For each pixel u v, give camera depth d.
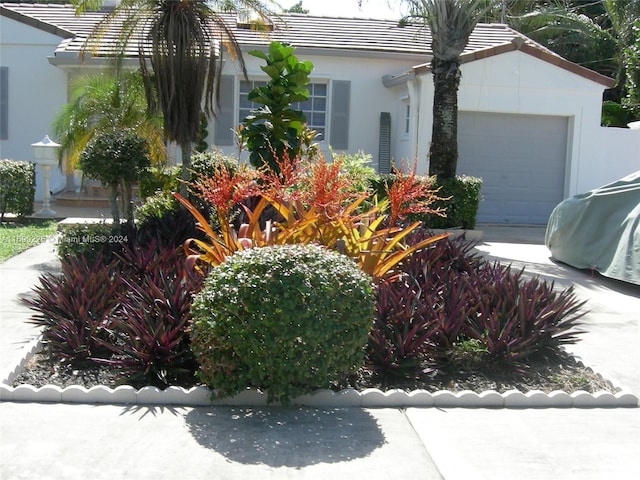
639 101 21.38
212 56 11.40
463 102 17.28
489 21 25.98
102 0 12.30
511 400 5.74
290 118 11.41
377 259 7.12
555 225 12.21
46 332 6.42
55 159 15.60
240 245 6.93
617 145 18.06
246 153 17.80
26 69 18.22
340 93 18.42
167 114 11.29
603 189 11.57
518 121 17.92
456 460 4.74
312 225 7.22
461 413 5.56
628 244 10.36
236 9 12.02
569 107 17.73
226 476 4.43
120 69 13.07
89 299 6.66
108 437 4.96
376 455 4.77
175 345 5.88
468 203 14.73
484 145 17.92
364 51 18.08
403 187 7.27
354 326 5.41
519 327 6.57
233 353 5.37
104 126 13.75
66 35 18.06
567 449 4.95
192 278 6.80
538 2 26.19
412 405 5.68
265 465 4.59
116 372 5.92
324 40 18.55
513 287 7.11
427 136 16.89
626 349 7.40
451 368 6.27
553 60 17.38
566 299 7.11
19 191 14.95
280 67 11.30
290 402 5.58
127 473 4.45
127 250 7.98
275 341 5.20
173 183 12.78
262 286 5.22
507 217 18.23
